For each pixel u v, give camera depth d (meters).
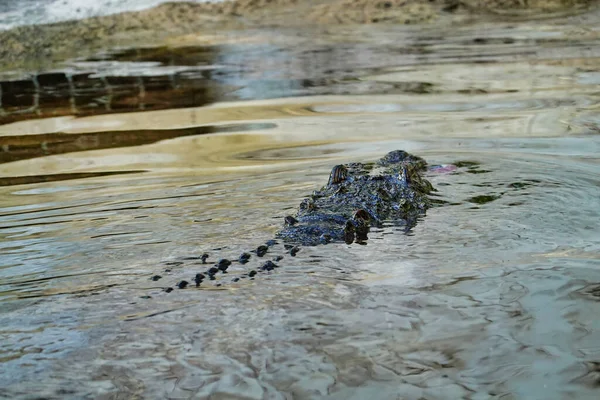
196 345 3.15
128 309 3.51
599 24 12.76
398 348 3.09
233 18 13.95
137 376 2.94
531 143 6.54
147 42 12.51
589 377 2.85
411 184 5.29
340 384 2.85
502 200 5.05
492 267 3.90
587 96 8.23
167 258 4.17
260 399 2.77
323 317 3.37
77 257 4.28
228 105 8.64
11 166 6.68
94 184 5.96
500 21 13.41
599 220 4.59
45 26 13.18
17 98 9.43
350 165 5.84
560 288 3.61
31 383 2.90
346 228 4.54
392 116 7.77
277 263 4.03
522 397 2.74
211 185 5.74
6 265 4.20
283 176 5.91
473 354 3.03
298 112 8.14
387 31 12.76
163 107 8.68
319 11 14.25
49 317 3.46
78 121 8.24
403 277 3.81
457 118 7.55
